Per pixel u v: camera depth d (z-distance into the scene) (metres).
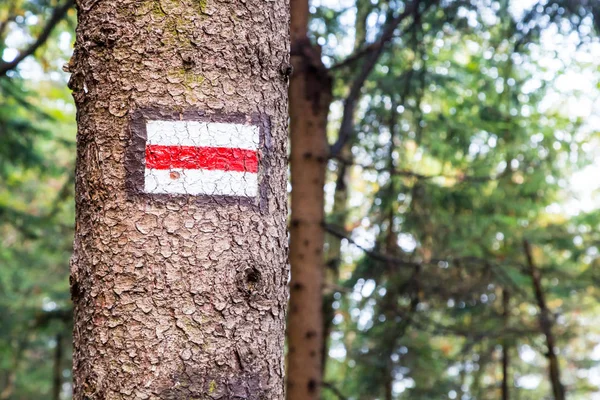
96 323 1.37
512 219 7.09
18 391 13.62
